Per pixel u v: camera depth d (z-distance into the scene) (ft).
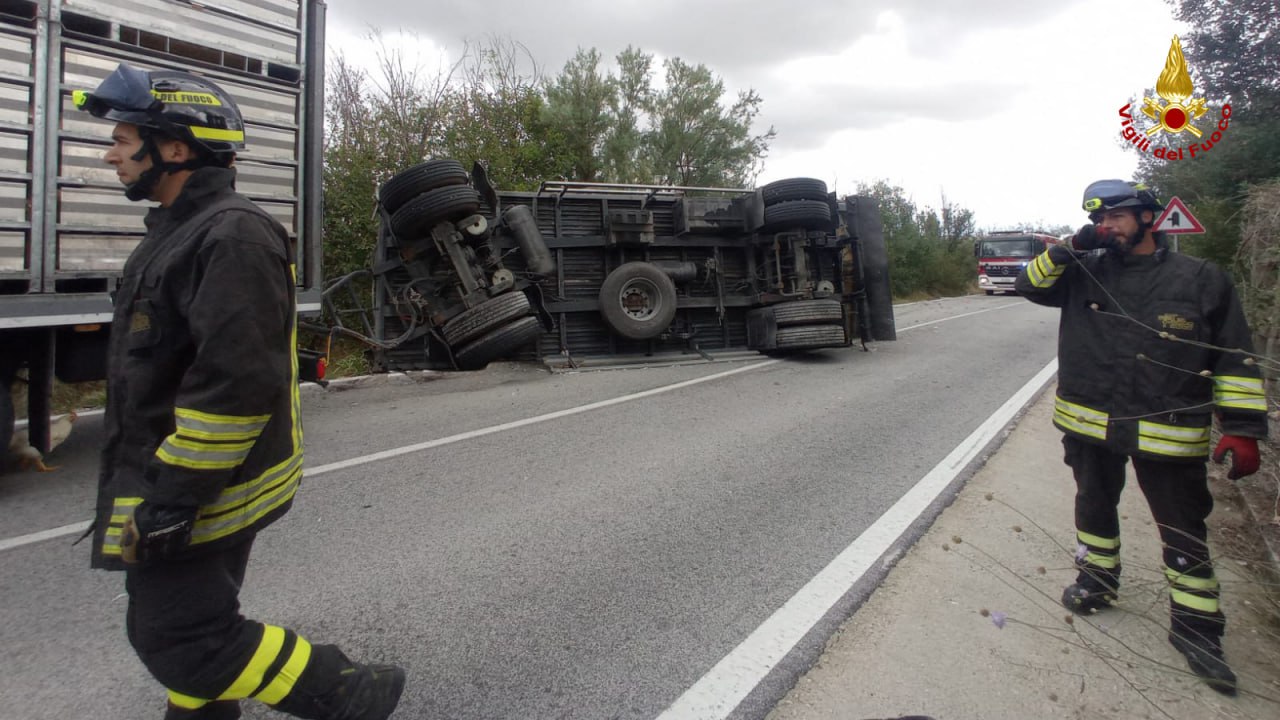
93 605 11.01
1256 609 11.14
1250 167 42.16
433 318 29.53
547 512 14.96
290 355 6.73
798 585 11.73
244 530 6.28
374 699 7.04
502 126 53.21
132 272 6.44
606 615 10.78
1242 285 18.79
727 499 15.75
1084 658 9.82
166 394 6.19
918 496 15.85
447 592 11.47
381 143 47.29
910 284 94.43
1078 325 10.40
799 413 24.06
